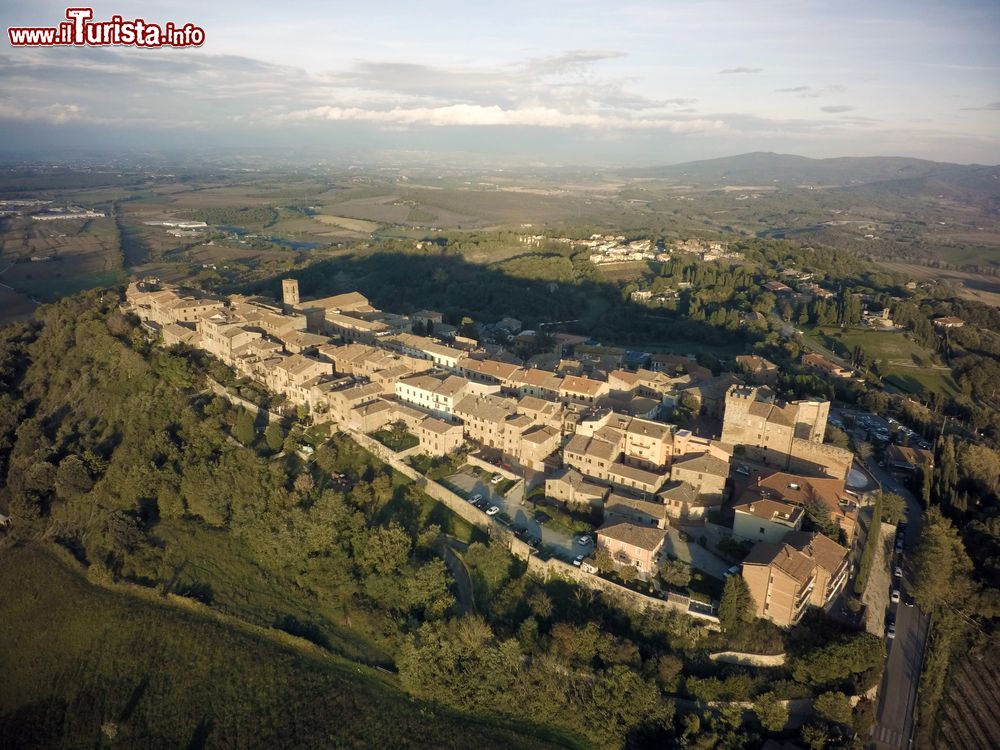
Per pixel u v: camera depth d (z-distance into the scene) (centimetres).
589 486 15675
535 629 12812
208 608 14325
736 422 17700
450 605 13612
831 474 16525
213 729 12150
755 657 12056
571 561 13975
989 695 12675
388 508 16300
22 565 16162
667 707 11344
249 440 18438
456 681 12369
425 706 12294
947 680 12888
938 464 18912
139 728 12369
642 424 17450
